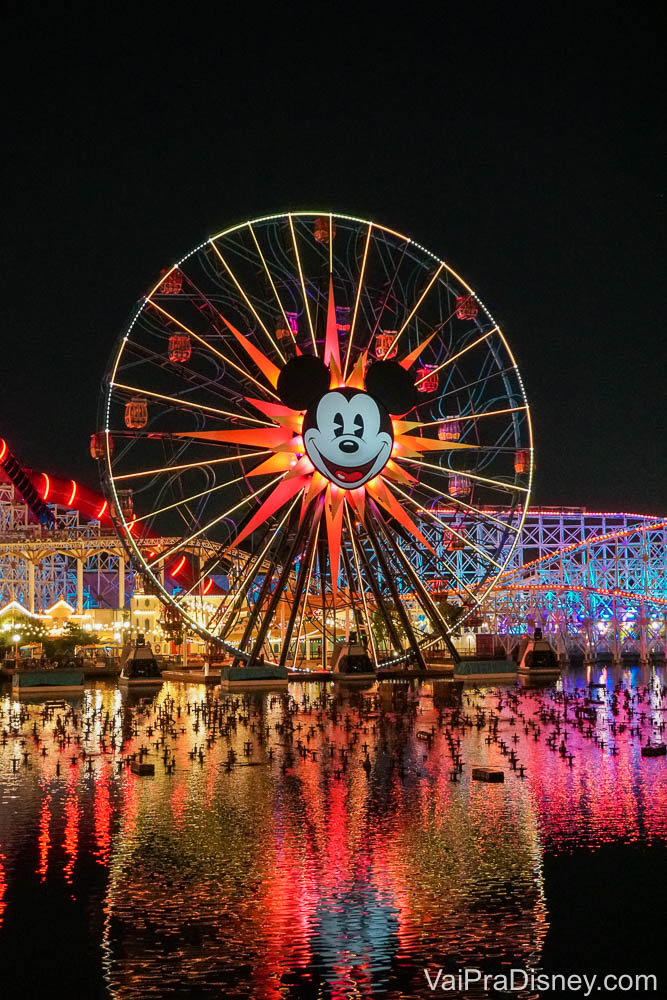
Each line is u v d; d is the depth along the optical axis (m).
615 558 161.38
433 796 62.12
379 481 114.81
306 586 120.25
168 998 37.75
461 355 122.25
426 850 51.91
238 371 112.88
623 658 165.62
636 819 56.59
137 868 49.81
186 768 70.88
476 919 43.72
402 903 45.31
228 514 111.88
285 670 118.12
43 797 63.06
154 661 124.94
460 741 80.06
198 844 53.31
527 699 107.38
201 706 101.19
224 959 40.50
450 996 37.94
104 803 61.47
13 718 93.00
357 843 53.19
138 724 90.75
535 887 46.91
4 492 168.00
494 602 157.25
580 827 55.19
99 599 178.88
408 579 125.19
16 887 47.56
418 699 107.56
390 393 115.56
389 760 72.81
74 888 47.31
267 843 53.41
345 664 125.00
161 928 43.03
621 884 47.09
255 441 110.56
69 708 102.06
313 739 81.62
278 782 66.44
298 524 115.00
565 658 156.50
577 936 42.16
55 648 146.38
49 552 159.38
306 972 39.44
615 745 78.19
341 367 117.25
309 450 111.75
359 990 38.19
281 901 45.66
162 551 113.06
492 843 52.81
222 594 153.38
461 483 121.50
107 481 107.50
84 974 39.38
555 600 159.38
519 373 123.81
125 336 108.44
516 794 62.34
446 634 125.25
